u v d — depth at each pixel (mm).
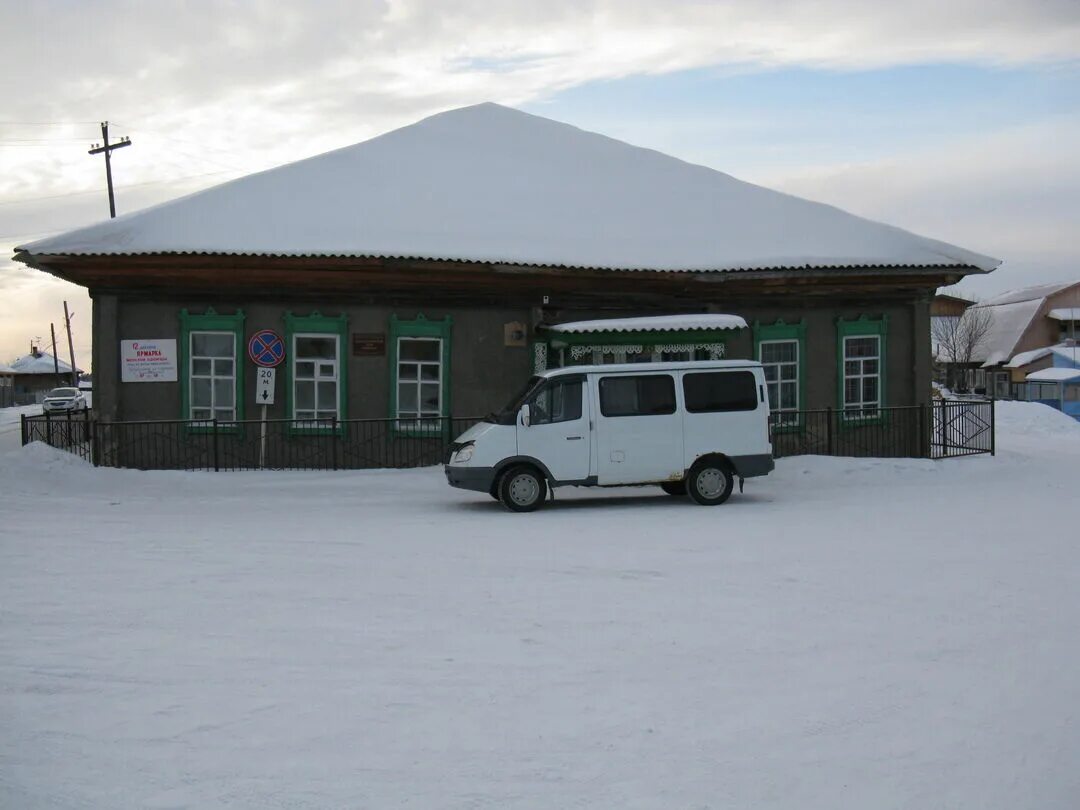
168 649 7250
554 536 12180
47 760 5312
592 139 26812
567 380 14875
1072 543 11773
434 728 5805
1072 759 5465
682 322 19016
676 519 13672
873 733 5805
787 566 10336
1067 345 65000
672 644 7484
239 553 10930
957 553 11102
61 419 18922
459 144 25047
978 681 6707
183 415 19156
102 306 18922
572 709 6125
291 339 19438
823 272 20953
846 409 20531
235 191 20828
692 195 24531
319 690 6414
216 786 5020
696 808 4855
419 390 19984
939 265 21406
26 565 10172
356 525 13078
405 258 18719
